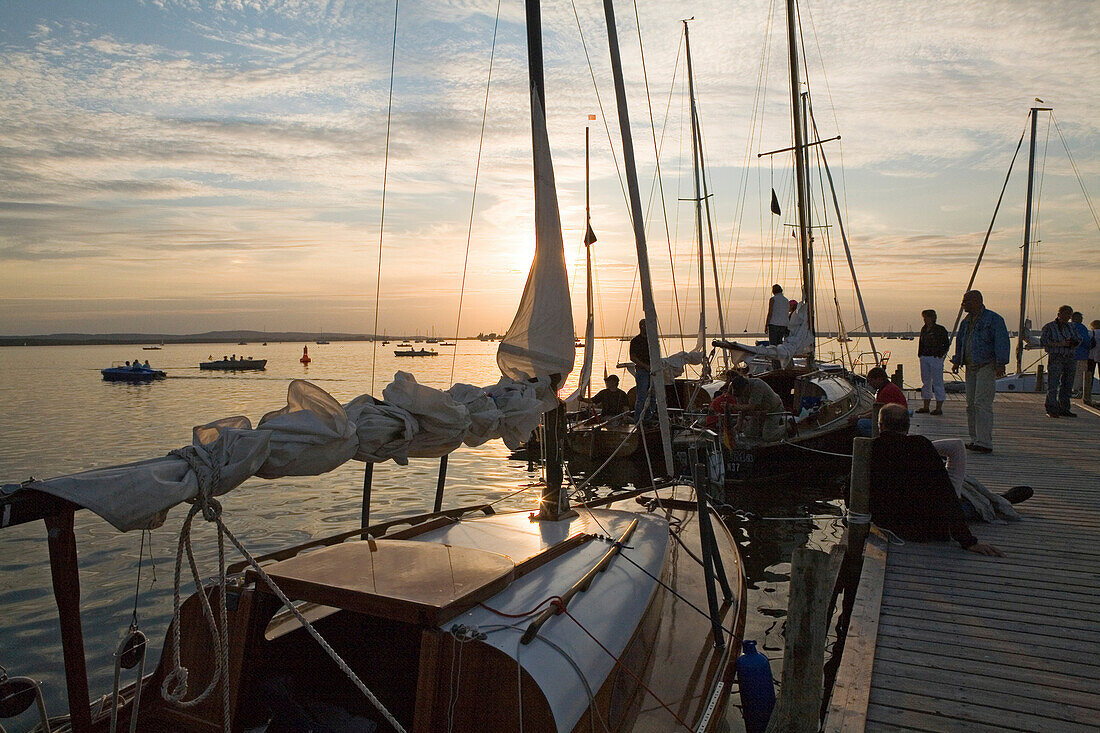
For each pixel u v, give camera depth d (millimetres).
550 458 5059
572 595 3555
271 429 2566
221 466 2375
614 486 13641
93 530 9906
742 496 12258
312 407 2773
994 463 9664
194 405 31250
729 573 5152
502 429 3904
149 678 3238
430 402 3189
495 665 2855
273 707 3143
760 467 13078
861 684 3994
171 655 3195
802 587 3566
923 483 6465
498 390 4090
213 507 2430
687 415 11016
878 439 6766
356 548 3602
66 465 15969
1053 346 13914
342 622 3672
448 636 2861
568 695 2908
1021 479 8750
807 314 19062
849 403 15727
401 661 3568
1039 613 4914
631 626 3707
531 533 4621
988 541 6500
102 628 6664
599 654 3283
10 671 5824
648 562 4520
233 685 3029
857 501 6566
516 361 4938
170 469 2295
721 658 3980
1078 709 3746
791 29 19688
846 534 6680
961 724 3645
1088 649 4387
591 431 14852
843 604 6520
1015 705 3801
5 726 5039
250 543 9484
